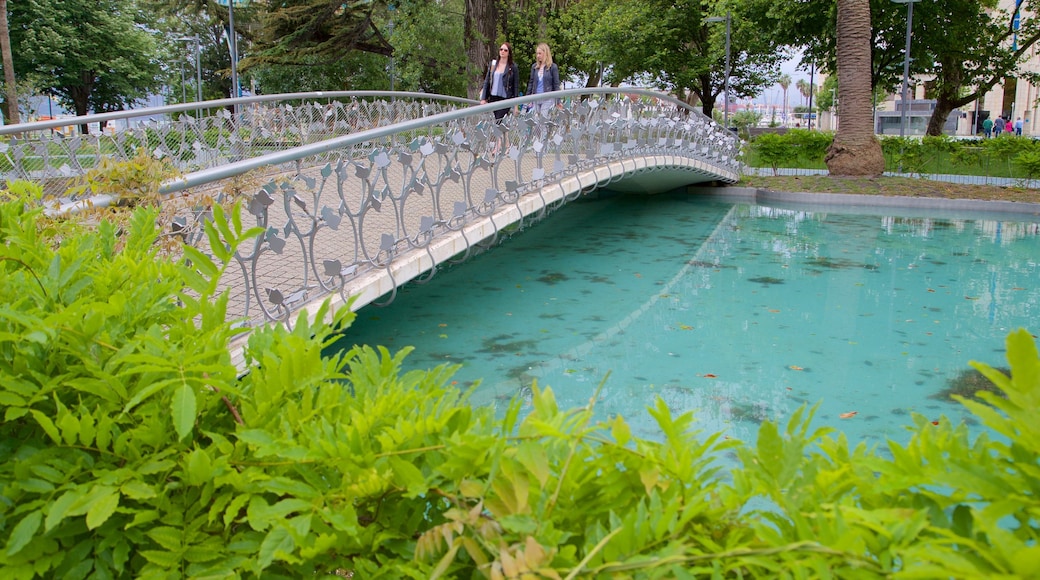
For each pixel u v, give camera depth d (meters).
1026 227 12.09
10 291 1.65
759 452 1.22
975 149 16.64
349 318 1.81
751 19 23.92
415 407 1.51
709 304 7.25
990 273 8.60
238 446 1.44
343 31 26.91
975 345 5.92
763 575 1.10
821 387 4.99
